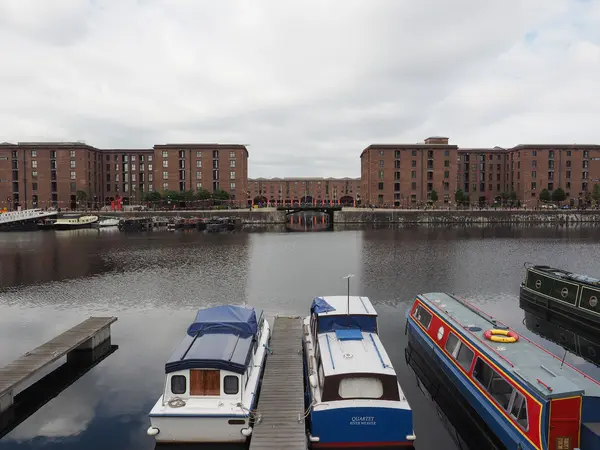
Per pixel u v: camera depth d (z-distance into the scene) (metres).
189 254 55.59
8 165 130.50
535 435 11.90
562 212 114.50
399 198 134.88
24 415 15.74
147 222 103.31
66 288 35.78
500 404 13.73
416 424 15.19
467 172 152.75
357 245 64.69
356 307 18.45
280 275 41.06
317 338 16.69
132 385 18.08
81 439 14.32
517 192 143.62
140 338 23.59
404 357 20.89
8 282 38.19
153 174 149.38
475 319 18.95
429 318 20.89
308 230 95.62
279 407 14.36
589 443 11.51
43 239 75.38
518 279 39.00
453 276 40.19
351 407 13.13
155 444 13.72
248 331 17.55
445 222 114.94
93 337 21.48
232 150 137.75
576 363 21.17
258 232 91.12
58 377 18.77
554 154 138.88
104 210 131.12
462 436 14.50
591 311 25.69
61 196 131.75
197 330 17.53
